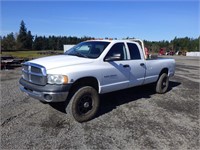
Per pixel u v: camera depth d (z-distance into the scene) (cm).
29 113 521
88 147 377
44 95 451
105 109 580
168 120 515
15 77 1065
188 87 912
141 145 390
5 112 521
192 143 405
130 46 625
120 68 573
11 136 405
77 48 608
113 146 383
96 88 530
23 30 10212
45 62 486
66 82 451
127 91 789
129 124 482
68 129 445
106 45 561
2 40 6925
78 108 481
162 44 11056
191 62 2809
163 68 753
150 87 813
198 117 543
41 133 421
